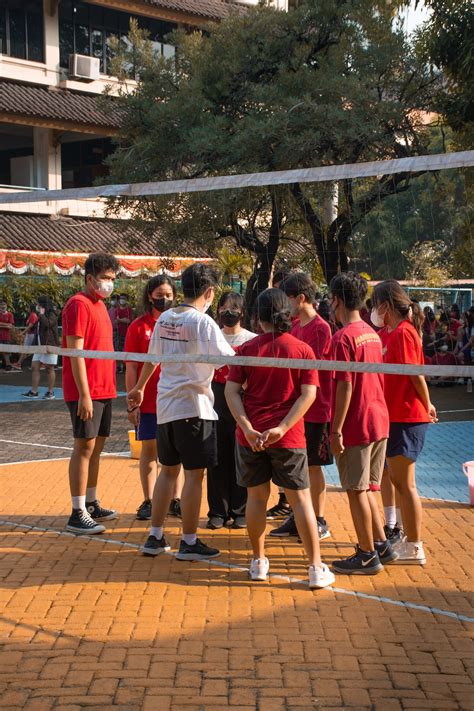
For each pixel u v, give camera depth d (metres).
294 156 17.72
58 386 20.48
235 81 20.66
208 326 6.13
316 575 5.68
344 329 5.77
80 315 6.79
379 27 19.31
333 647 4.72
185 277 6.36
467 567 6.14
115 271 7.05
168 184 6.17
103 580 5.86
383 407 5.91
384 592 5.62
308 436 6.66
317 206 18.45
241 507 7.27
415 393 6.05
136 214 20.64
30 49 31.08
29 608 5.32
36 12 31.06
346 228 16.66
